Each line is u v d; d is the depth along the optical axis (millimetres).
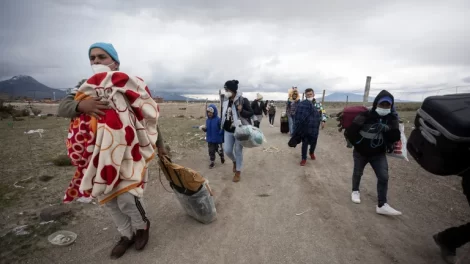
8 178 5203
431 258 2859
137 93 2559
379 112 3637
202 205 3451
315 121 6566
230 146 5477
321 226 3580
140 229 3004
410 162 6828
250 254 2969
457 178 5520
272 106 17125
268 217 3857
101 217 3758
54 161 6195
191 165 6816
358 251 3008
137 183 2520
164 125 15516
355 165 4285
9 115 20875
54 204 4086
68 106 2297
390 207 3846
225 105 5363
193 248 3076
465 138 2006
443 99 2363
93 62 2635
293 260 2861
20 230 3305
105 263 2777
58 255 2879
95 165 2357
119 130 2379
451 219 3740
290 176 5844
